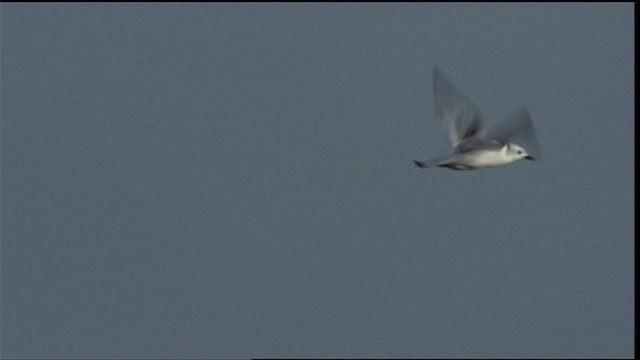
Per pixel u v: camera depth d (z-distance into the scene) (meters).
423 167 19.19
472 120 19.88
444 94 19.98
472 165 19.17
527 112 19.86
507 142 19.53
